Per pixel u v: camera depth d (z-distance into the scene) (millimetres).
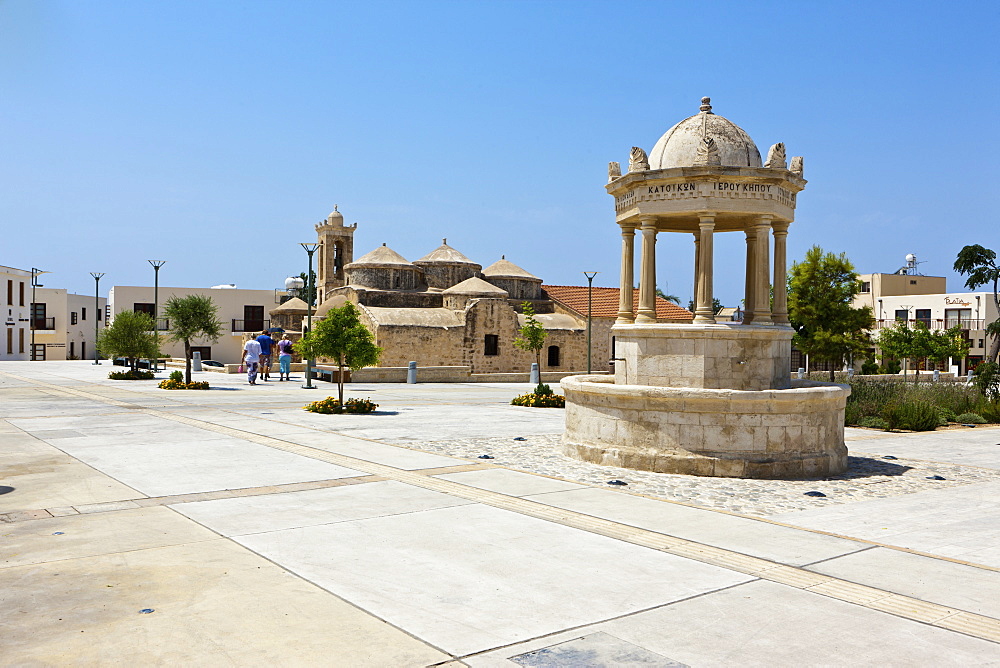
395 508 10820
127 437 17812
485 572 7965
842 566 8445
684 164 16062
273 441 17469
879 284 77750
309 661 5746
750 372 15375
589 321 49594
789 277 41344
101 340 42188
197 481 12594
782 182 15773
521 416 24672
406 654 5902
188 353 36344
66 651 5863
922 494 13047
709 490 12867
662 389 14539
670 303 62250
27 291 82062
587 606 7020
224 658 5777
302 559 8297
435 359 54125
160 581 7512
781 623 6688
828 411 15055
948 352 59531
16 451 15570
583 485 12883
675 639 6289
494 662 5789
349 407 24891
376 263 59312
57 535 9164
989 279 52406
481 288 58500
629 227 17219
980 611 7086
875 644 6262
